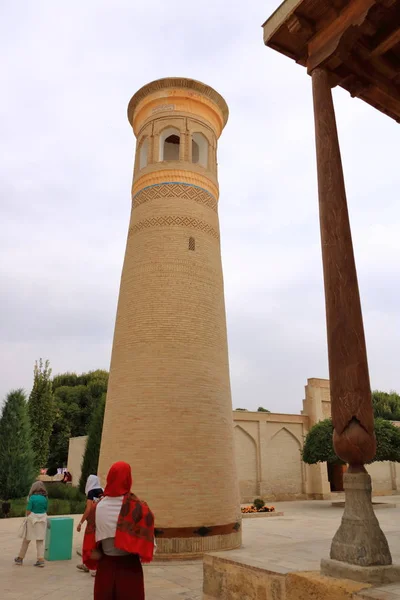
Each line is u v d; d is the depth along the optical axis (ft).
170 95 34.17
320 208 15.20
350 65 17.43
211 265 31.68
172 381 27.45
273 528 39.14
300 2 16.56
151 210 31.89
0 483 58.13
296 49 18.11
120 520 9.87
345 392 13.06
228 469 27.89
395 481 84.94
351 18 16.01
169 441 26.30
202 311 29.86
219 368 29.63
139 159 34.81
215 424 27.91
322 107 16.28
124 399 27.86
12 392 62.90
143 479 25.63
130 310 29.91
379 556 11.94
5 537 33.63
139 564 10.10
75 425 103.65
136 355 28.43
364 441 12.66
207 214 32.86
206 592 16.07
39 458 72.69
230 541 26.68
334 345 13.58
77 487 64.08
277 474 70.23
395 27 16.75
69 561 25.46
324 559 12.60
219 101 35.53
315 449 62.69
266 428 70.74
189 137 33.63
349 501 12.63
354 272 14.20
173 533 24.94
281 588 13.10
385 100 19.30
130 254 31.91
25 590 19.65
